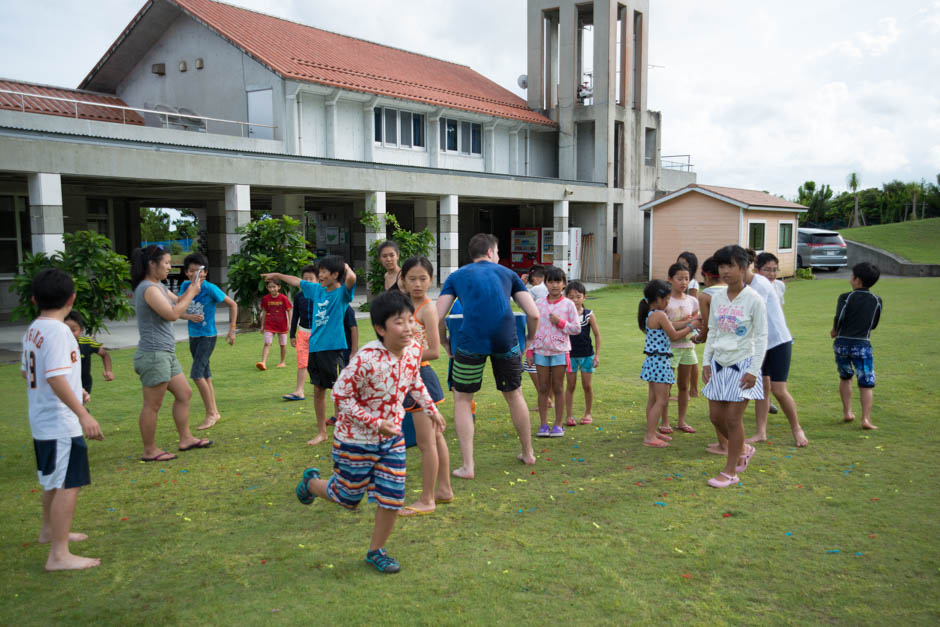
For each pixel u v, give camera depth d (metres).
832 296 18.50
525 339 5.47
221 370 9.62
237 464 5.43
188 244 50.34
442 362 10.45
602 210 26.77
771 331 5.67
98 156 12.52
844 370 6.33
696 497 4.58
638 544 3.84
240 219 14.88
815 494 4.59
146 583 3.46
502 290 5.07
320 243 27.41
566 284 6.56
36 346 3.60
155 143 13.60
